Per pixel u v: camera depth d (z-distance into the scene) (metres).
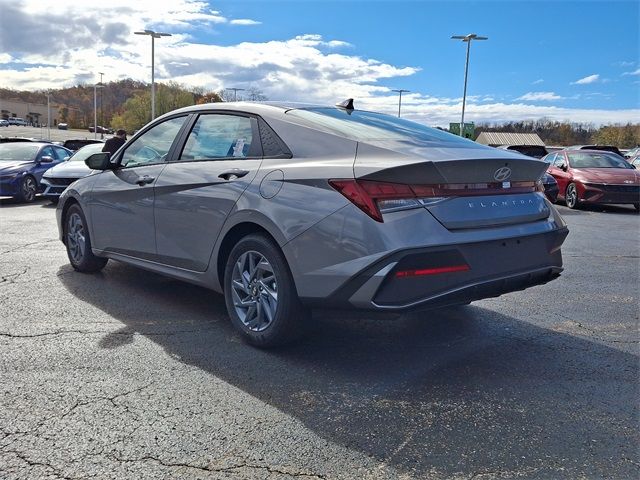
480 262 3.28
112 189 5.00
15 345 3.72
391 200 3.11
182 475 2.33
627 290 5.55
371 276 3.07
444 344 3.91
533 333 4.18
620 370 3.49
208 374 3.32
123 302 4.77
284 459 2.46
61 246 7.23
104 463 2.40
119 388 3.11
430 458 2.48
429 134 3.95
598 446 2.60
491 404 3.00
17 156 13.80
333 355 3.66
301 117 3.84
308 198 3.35
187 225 4.19
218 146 4.20
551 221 3.76
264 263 3.64
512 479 2.34
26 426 2.69
